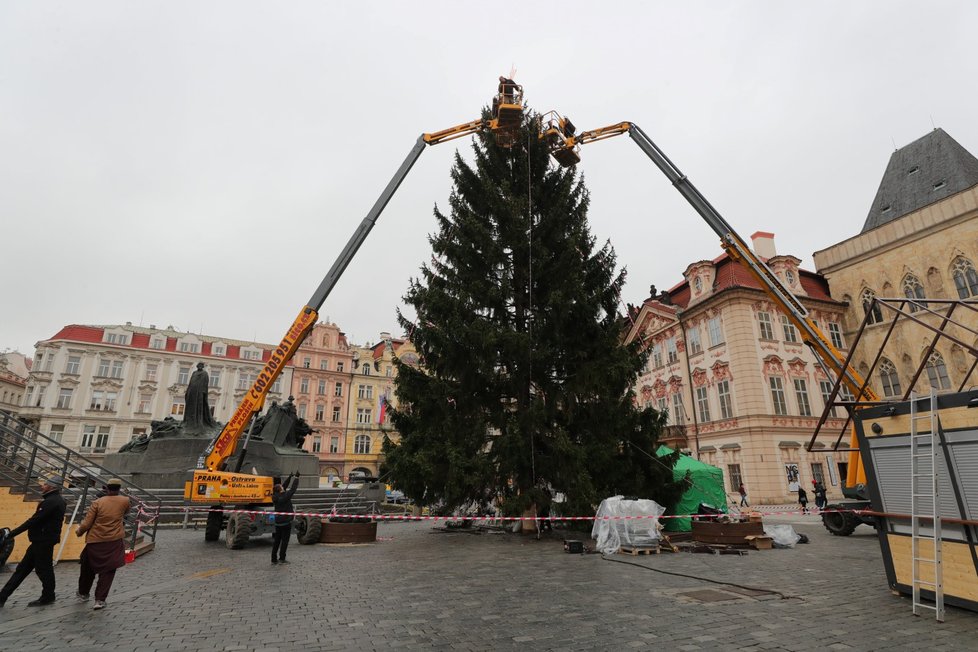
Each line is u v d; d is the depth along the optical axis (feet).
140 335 220.64
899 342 114.42
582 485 47.21
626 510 42.80
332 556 39.81
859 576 30.68
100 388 207.41
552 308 53.93
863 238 124.16
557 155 65.21
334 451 232.73
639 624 21.02
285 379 231.71
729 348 114.11
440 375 54.60
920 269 112.57
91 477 39.37
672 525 54.95
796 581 29.37
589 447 50.70
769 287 54.54
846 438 113.39
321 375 238.27
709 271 125.49
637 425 54.29
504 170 62.80
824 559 37.47
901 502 25.08
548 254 57.00
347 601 25.11
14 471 37.83
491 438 52.95
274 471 76.64
